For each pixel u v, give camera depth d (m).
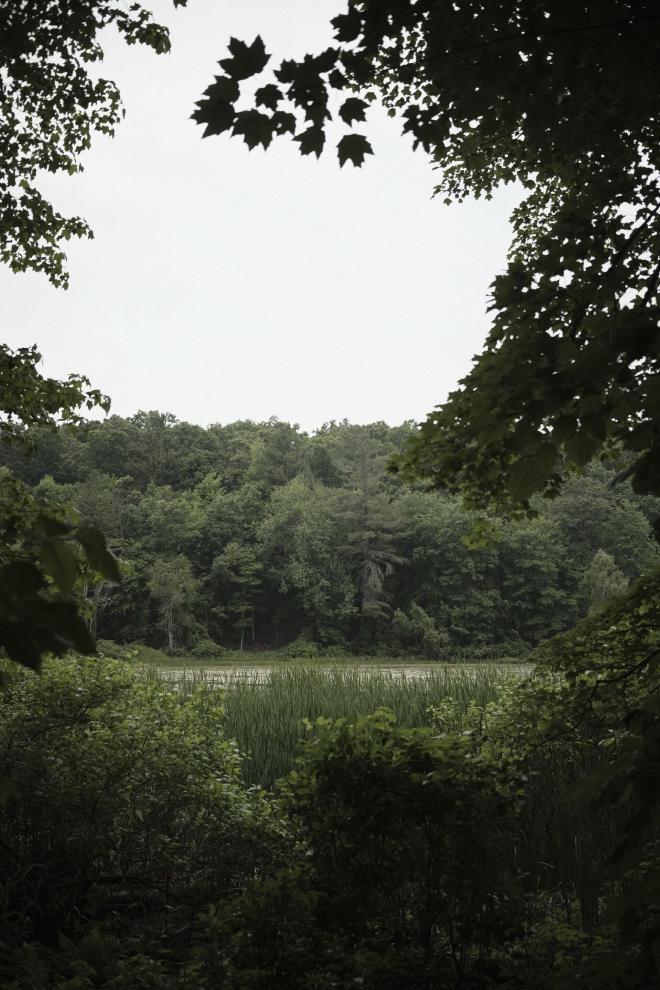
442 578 67.44
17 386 6.30
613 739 5.67
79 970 4.04
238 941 3.87
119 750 5.80
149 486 90.06
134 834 6.14
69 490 82.06
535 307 3.69
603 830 6.04
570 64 3.13
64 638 1.21
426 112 3.78
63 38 7.14
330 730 4.73
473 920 4.42
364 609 67.06
